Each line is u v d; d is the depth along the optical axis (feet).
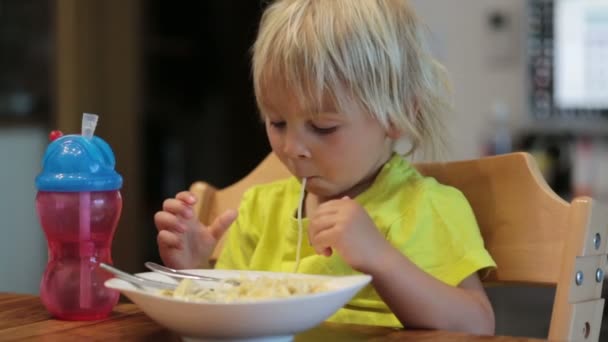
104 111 11.19
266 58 3.41
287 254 3.85
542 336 8.54
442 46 10.05
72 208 3.05
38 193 3.12
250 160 12.32
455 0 10.03
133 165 11.40
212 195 4.38
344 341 2.76
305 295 2.49
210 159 12.29
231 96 12.28
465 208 3.55
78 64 10.93
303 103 3.31
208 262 3.79
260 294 2.64
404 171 3.77
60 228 3.06
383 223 3.57
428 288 3.09
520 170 3.57
